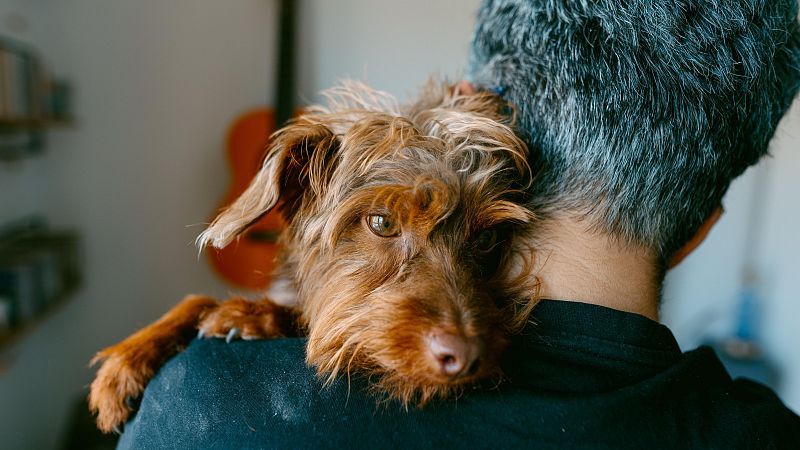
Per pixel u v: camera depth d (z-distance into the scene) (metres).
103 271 3.82
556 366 0.81
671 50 0.85
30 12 3.32
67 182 3.66
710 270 4.08
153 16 3.70
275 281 1.43
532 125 0.94
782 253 3.67
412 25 4.09
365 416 0.79
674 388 0.81
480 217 1.08
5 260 2.85
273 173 1.06
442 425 0.78
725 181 0.96
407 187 1.06
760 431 0.82
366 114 1.23
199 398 0.83
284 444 0.77
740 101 0.89
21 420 3.25
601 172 0.85
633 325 0.84
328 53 4.05
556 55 0.90
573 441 0.74
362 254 1.12
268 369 0.86
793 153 3.55
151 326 1.30
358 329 1.01
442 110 1.21
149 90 3.76
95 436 3.11
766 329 3.81
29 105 2.86
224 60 3.87
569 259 0.89
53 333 3.57
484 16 1.08
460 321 0.91
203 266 3.98
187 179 3.92
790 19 0.98
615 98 0.85
